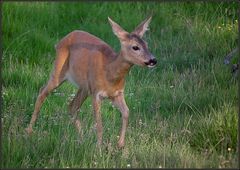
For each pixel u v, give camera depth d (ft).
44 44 93.81
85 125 68.90
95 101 66.74
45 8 105.19
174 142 63.87
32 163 60.03
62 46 71.10
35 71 85.35
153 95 78.28
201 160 58.95
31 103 76.18
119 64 65.36
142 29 65.51
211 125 64.59
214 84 79.46
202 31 96.89
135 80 84.48
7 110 71.97
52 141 62.80
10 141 62.03
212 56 90.99
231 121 64.23
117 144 64.49
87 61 68.03
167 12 105.19
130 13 106.22
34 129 68.54
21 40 93.04
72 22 105.19
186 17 103.96
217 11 102.53
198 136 64.03
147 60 63.77
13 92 77.71
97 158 60.64
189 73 84.74
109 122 70.13
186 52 92.79
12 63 86.79
